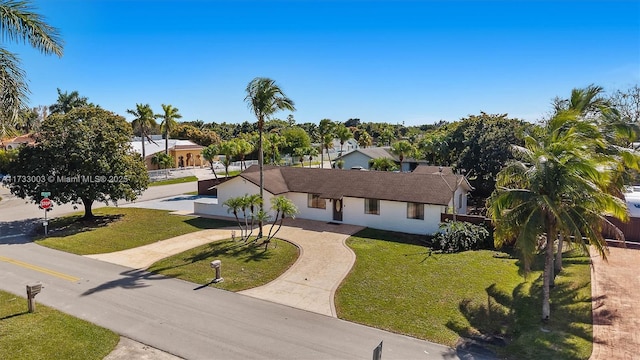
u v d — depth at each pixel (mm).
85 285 17062
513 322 13406
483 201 37594
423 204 25359
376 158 56656
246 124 122500
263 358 11227
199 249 22500
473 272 18344
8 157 54219
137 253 22047
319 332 12812
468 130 42375
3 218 31547
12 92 13211
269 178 30984
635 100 38844
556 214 12023
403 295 15789
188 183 53594
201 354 11445
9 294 15992
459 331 12844
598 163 12578
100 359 11188
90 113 31047
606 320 13375
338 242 23734
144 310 14469
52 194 26859
